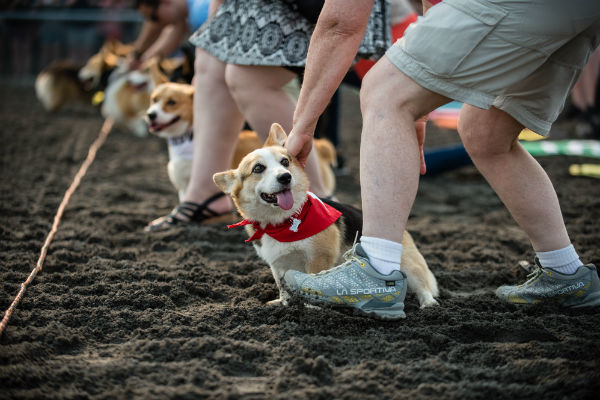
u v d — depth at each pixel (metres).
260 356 2.27
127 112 8.16
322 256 2.82
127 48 9.96
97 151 6.95
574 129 8.34
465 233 4.13
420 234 4.09
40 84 9.65
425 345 2.31
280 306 2.74
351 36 2.41
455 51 2.20
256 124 3.56
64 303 2.73
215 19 3.64
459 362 2.22
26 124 8.45
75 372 2.10
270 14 3.30
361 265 2.46
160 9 6.98
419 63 2.27
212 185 4.11
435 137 8.19
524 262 3.26
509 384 2.05
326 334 2.46
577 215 4.47
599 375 2.04
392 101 2.34
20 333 2.37
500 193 2.68
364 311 2.50
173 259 3.52
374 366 2.17
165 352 2.28
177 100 4.60
